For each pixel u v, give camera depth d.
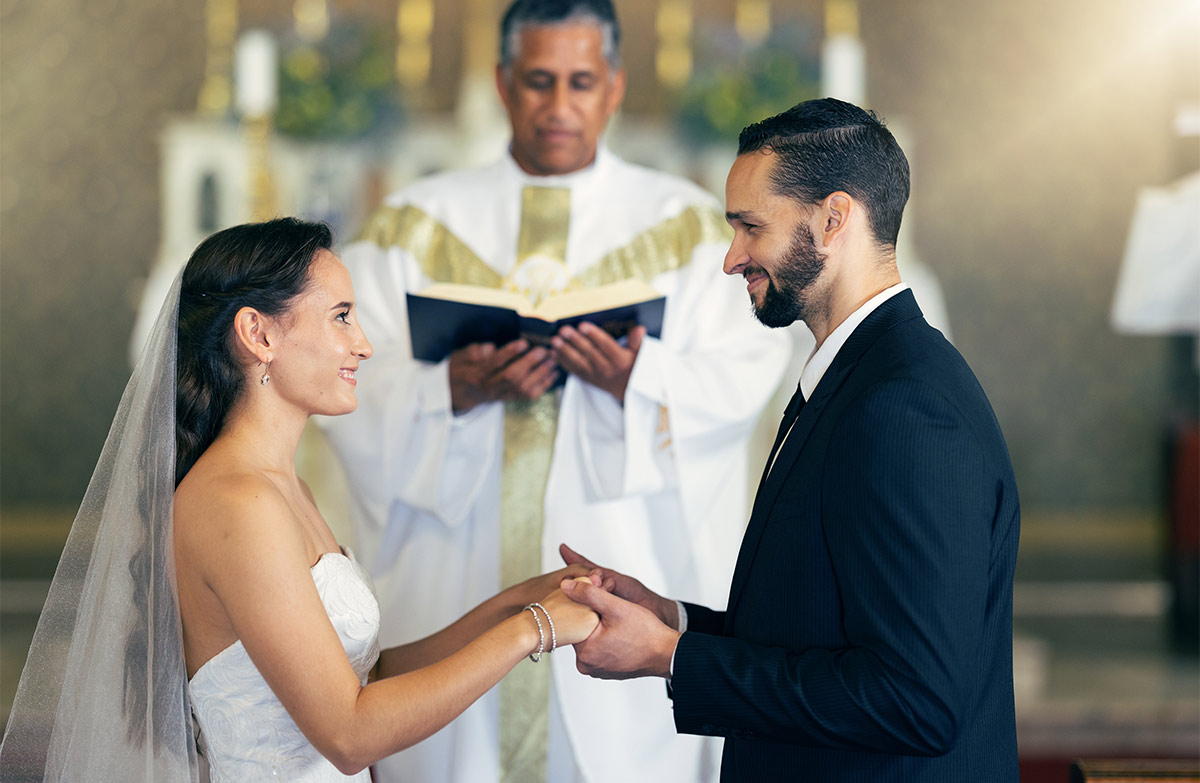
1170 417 6.52
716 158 6.46
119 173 6.98
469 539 2.73
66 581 1.78
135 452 1.69
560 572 2.03
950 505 1.46
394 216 2.96
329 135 6.44
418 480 2.68
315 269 1.73
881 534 1.47
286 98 6.37
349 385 1.77
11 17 6.89
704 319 2.82
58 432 6.93
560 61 2.77
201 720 1.66
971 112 7.50
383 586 2.76
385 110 6.51
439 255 2.90
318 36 6.57
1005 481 1.58
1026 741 4.22
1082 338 7.52
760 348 2.79
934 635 1.43
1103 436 7.49
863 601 1.48
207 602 1.63
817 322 1.72
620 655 1.73
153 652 1.64
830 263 1.66
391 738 1.59
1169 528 6.08
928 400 1.50
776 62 6.55
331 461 4.38
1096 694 4.49
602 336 2.50
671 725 2.65
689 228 2.88
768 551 1.62
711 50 6.89
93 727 1.68
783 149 1.66
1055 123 7.48
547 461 2.70
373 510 2.73
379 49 6.54
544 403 2.71
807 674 1.51
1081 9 7.43
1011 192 7.52
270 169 6.42
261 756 1.64
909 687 1.44
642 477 2.63
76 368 6.95
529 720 2.64
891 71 7.47
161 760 1.64
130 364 6.96
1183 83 7.12
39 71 6.93
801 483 1.59
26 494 6.88
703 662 1.60
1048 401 7.52
